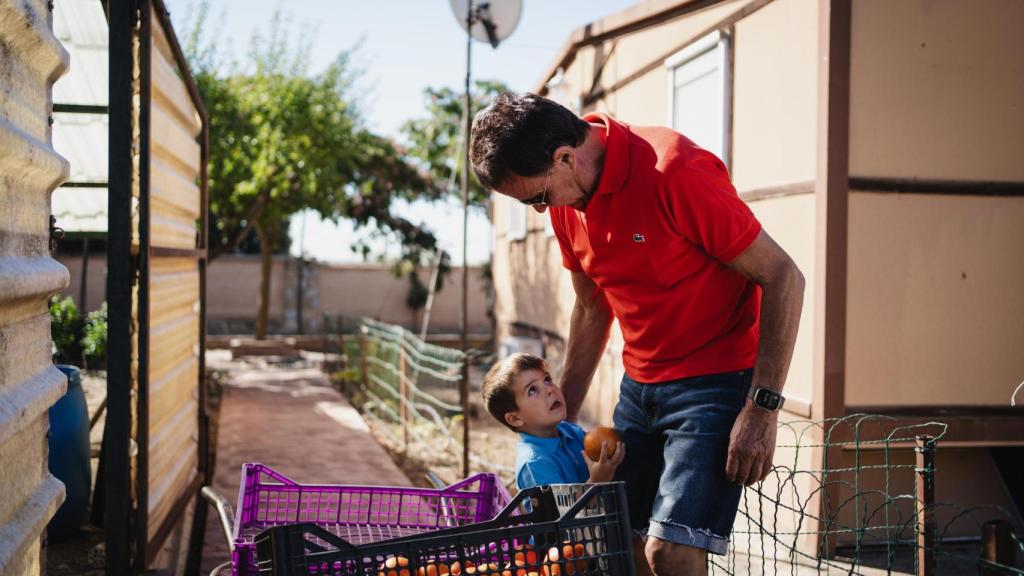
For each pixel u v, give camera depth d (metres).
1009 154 4.98
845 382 4.82
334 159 16.88
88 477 4.91
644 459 2.73
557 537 1.93
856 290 4.83
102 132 5.32
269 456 7.59
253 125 16.02
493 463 7.82
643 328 2.61
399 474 6.91
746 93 5.70
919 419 4.85
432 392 10.39
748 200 5.64
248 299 27.94
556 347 10.45
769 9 5.42
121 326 3.70
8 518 1.82
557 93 10.20
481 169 2.44
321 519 2.97
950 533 5.02
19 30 1.84
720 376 2.52
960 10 4.90
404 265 27.33
